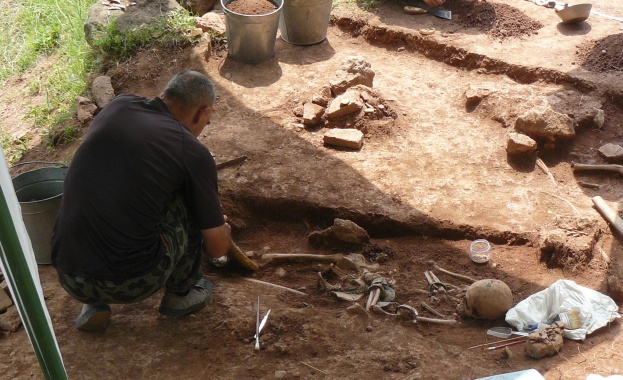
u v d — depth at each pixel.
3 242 2.49
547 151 5.89
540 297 4.44
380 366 3.98
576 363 4.00
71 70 7.18
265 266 4.99
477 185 5.57
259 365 4.02
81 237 3.75
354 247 5.14
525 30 7.39
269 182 5.57
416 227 5.24
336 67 7.13
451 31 7.48
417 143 6.05
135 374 3.94
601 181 5.64
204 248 4.18
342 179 5.62
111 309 4.41
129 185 3.71
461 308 4.50
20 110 6.99
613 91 6.35
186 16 7.50
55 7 8.35
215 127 6.23
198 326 4.29
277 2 7.20
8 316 4.36
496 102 6.34
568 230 5.02
